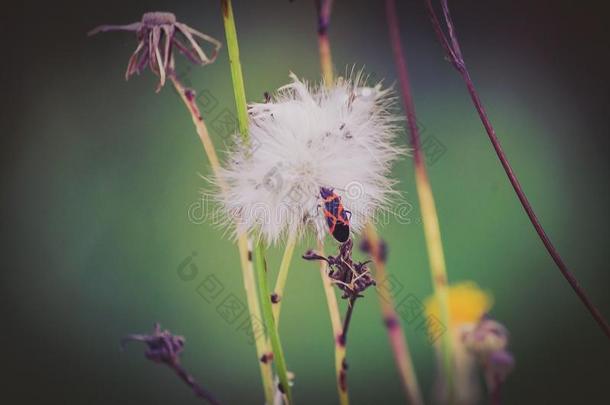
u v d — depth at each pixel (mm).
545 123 776
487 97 779
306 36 759
